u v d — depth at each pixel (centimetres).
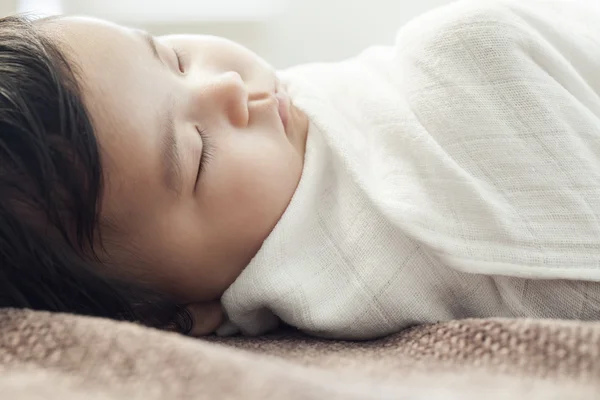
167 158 56
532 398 34
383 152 62
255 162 60
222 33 119
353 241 58
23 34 58
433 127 60
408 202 57
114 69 56
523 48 60
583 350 40
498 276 56
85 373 37
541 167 56
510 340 44
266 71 70
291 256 59
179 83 61
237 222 60
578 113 58
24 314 44
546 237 54
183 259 60
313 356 51
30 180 52
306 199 61
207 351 38
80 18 61
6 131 52
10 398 34
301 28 119
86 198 54
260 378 35
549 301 55
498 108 58
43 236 53
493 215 55
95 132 54
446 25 63
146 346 39
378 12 116
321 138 64
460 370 42
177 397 34
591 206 55
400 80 66
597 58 65
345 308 57
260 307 61
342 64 79
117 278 58
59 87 53
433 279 57
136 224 57
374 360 47
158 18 119
